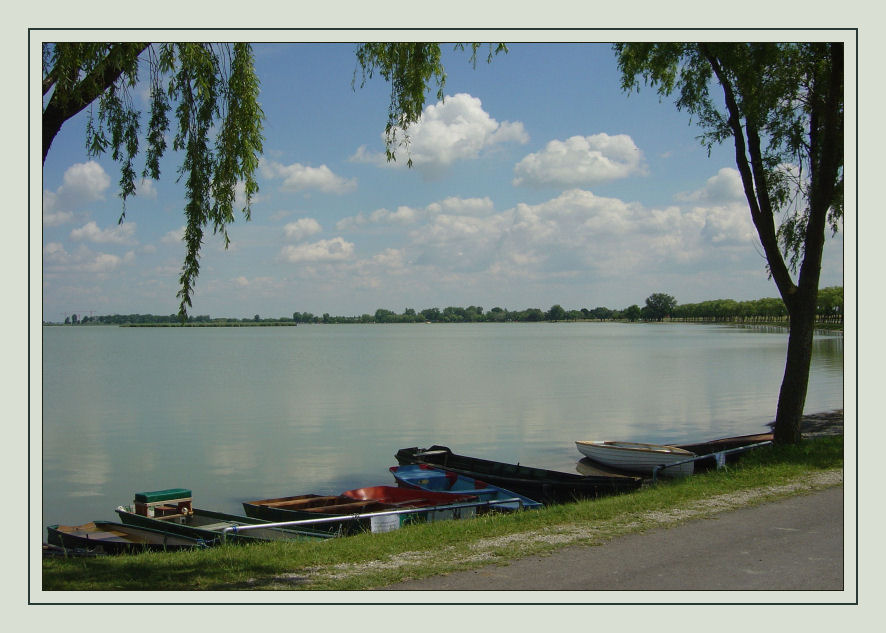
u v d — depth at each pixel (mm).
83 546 12805
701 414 33000
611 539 8719
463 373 59656
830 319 135250
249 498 18141
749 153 16766
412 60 10344
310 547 9297
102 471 21406
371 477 20531
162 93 10055
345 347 123438
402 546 8891
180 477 20625
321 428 29828
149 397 42469
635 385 47250
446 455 20453
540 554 8180
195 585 7500
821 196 15312
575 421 31141
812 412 31016
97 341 176875
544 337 171875
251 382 52656
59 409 36781
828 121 15086
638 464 20500
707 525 9227
